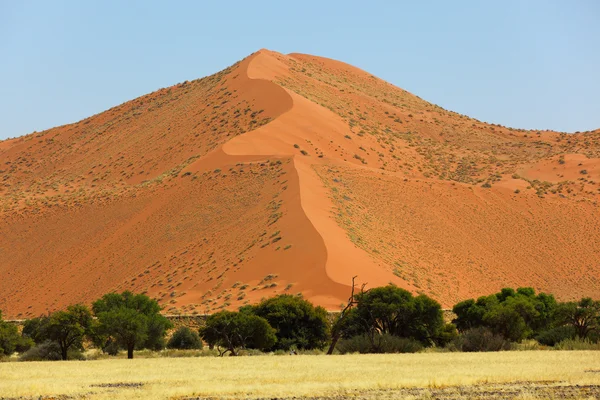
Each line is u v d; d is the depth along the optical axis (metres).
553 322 75.31
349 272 99.12
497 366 42.91
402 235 127.25
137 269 123.12
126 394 32.72
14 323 88.06
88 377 39.88
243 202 133.88
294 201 123.88
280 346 71.69
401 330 73.56
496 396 31.78
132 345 65.81
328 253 102.81
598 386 34.06
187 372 41.94
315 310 74.94
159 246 128.75
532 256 134.00
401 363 46.25
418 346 63.03
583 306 71.69
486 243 135.00
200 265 114.62
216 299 99.19
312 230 110.44
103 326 65.19
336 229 114.75
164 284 112.19
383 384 34.56
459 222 139.88
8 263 143.50
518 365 43.50
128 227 141.50
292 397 31.83
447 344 66.81
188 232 129.88
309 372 40.81
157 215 142.12
